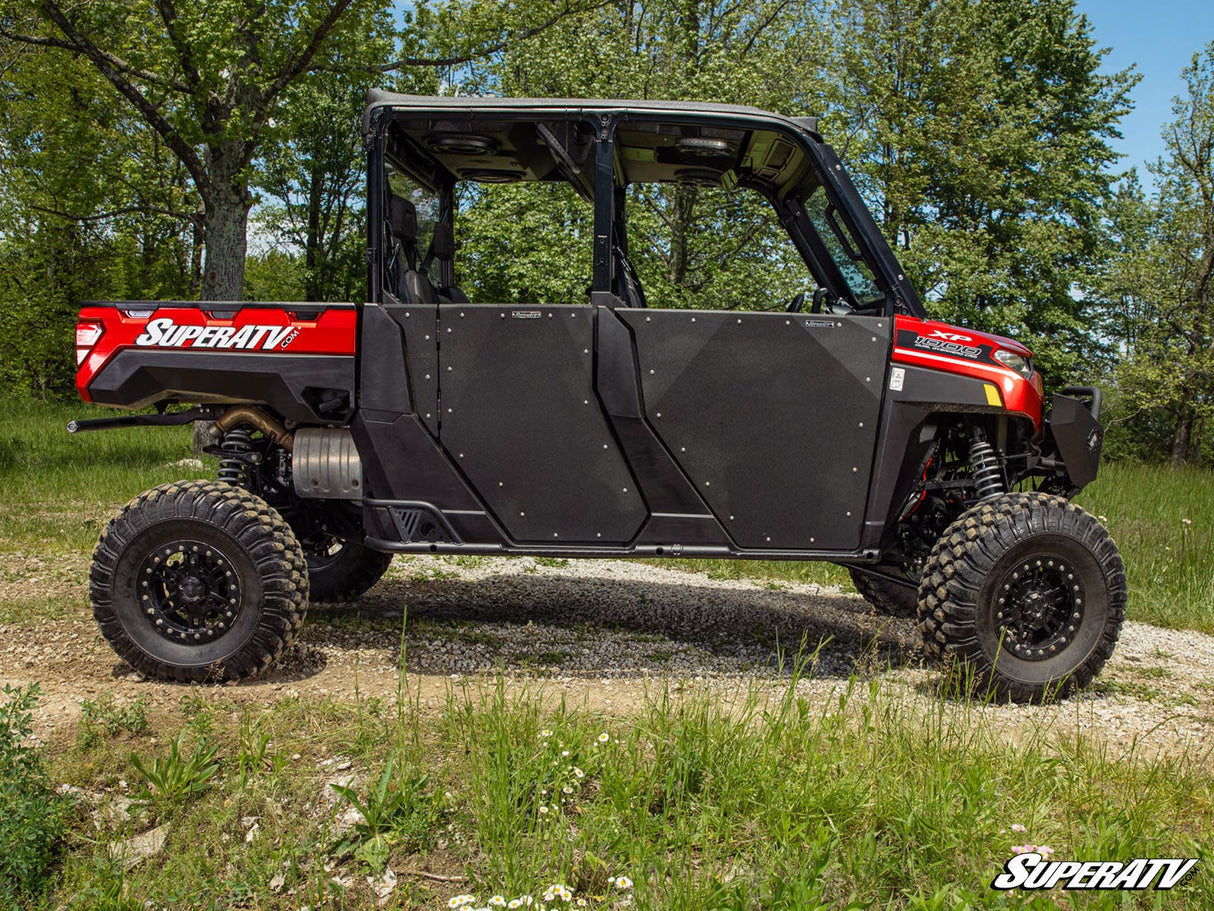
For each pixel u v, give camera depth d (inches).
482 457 160.6
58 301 900.6
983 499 166.7
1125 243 1111.6
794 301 185.0
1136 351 1030.4
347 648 180.2
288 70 511.5
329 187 1252.5
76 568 242.4
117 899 96.1
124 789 118.1
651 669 174.1
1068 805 117.7
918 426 161.9
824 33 704.4
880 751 124.5
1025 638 162.1
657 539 162.2
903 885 99.9
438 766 122.3
